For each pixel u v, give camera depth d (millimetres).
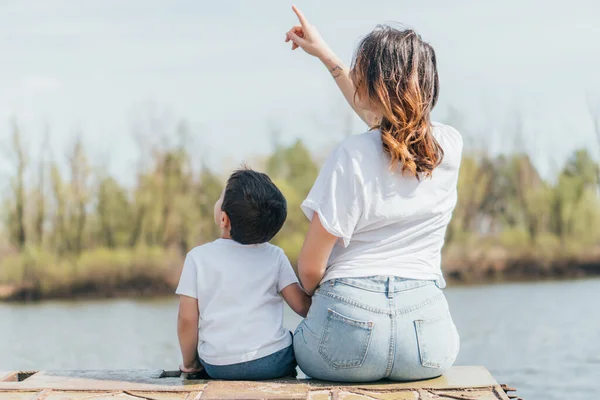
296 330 2734
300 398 2445
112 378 2822
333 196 2533
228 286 2781
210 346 2758
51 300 26109
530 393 8359
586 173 29750
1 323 18156
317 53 3314
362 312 2523
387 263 2568
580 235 29156
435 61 2650
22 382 2760
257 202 2807
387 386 2594
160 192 28250
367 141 2584
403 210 2562
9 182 27328
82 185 27953
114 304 23594
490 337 13219
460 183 29297
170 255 27703
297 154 29547
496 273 28516
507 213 29484
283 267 2879
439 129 2701
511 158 29781
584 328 13945
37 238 27266
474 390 2561
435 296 2604
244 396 2477
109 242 27797
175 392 2602
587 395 8180
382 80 2555
